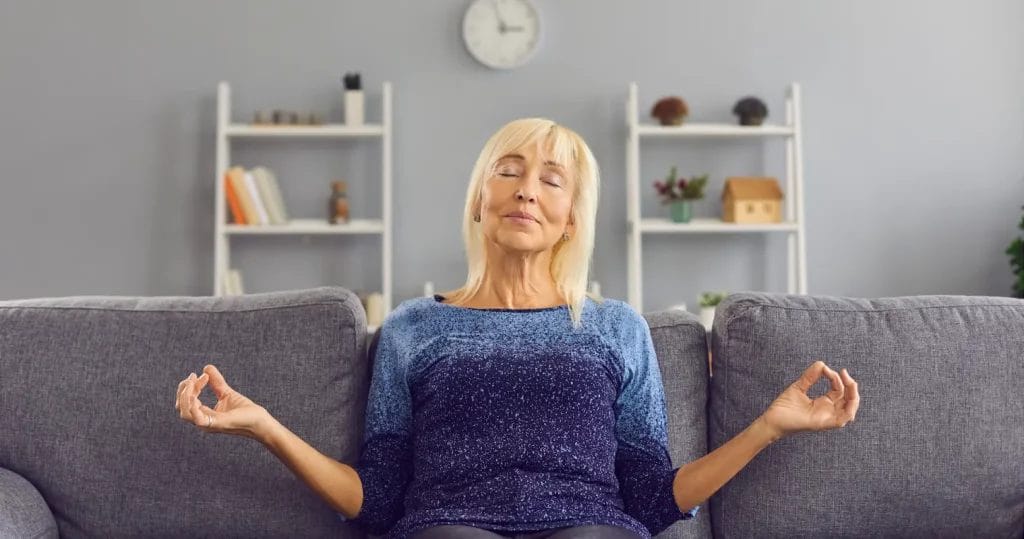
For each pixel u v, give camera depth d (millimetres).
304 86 4383
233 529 1698
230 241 4367
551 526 1514
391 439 1683
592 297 1797
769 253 4414
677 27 4430
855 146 4438
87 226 4352
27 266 4336
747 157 4414
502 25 4387
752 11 4438
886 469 1708
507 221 1720
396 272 4391
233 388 1726
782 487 1711
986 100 4457
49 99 4355
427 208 4398
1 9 4352
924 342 1756
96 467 1706
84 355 1747
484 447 1577
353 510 1610
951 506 1719
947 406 1725
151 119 4367
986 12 4461
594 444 1605
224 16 4379
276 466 1699
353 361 1771
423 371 1667
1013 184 4457
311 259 4391
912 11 4461
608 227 4398
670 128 4172
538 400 1604
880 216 4438
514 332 1683
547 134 1768
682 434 1788
